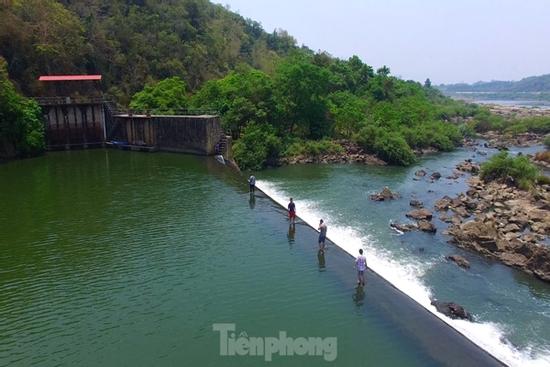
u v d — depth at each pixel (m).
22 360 23.22
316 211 49.56
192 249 37.44
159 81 112.88
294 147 84.31
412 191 60.53
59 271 33.31
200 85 124.81
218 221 44.56
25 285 31.19
